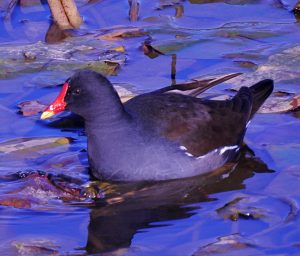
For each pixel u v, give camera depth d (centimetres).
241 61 1416
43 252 921
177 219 999
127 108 1113
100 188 1081
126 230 974
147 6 1645
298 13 1598
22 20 1577
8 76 1365
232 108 1187
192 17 1597
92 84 1077
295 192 1052
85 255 916
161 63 1417
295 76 1357
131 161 1088
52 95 1309
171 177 1106
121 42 1500
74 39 1507
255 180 1096
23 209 1020
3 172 1099
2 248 929
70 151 1169
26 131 1219
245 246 927
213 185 1094
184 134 1112
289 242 934
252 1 1656
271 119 1245
